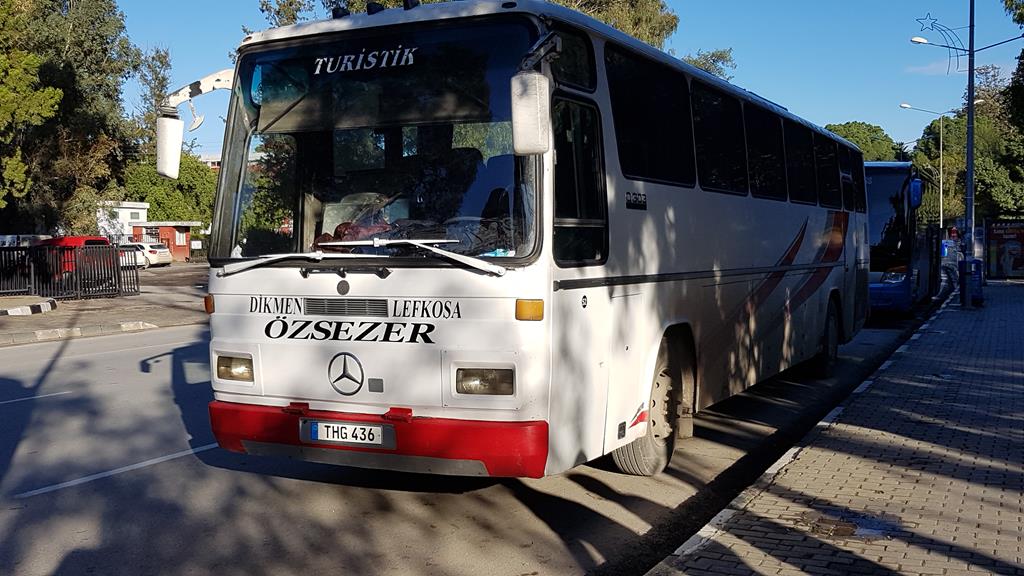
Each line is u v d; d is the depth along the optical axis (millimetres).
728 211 8625
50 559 5441
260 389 5977
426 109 5695
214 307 6176
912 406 9633
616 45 6535
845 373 13336
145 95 75562
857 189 14156
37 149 41250
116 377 12438
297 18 30891
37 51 39344
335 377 5707
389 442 5512
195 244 71062
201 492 6863
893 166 20234
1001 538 5344
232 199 6223
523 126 4910
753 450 8547
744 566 4891
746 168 9188
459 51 5672
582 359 5785
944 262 47969
